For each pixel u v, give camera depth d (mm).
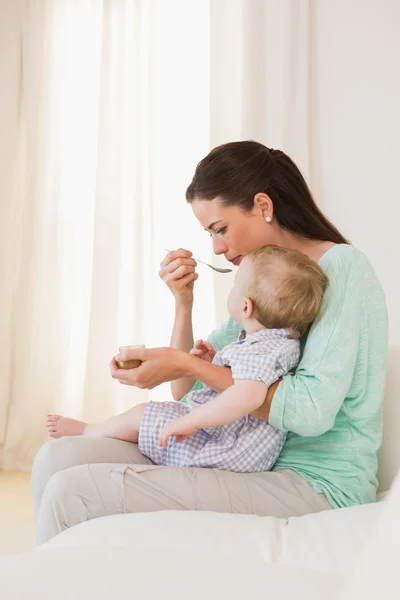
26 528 2998
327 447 1658
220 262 4129
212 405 1571
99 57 4379
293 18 3984
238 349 1623
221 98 4148
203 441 1697
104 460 1712
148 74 4305
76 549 948
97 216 4301
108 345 4270
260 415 1595
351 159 3871
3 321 4340
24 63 4375
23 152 4383
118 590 782
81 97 4387
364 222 3830
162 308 4254
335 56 3912
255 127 4047
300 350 1696
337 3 3904
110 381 4270
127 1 4336
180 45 4293
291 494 1585
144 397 4250
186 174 4281
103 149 4316
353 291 1635
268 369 1564
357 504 1614
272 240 1832
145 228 4297
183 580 809
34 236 4363
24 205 4320
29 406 4297
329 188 3926
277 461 1697
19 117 4406
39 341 4340
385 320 1707
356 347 1601
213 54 4156
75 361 4352
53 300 4348
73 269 4363
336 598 746
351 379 1590
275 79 4016
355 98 3863
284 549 1216
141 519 1352
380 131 3805
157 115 4309
